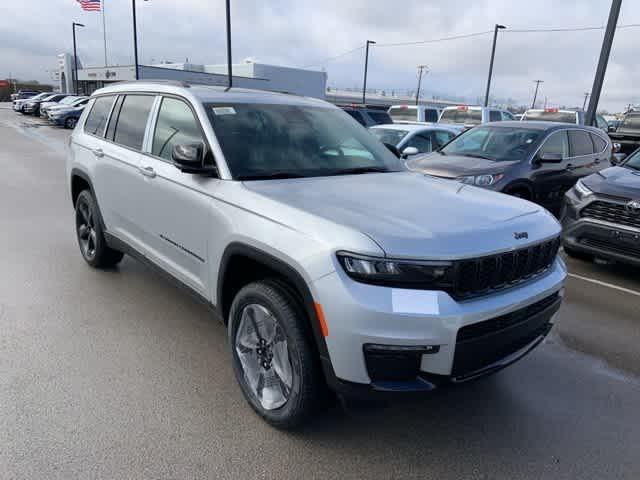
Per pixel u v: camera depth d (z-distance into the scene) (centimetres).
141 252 412
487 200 319
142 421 286
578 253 631
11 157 1467
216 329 403
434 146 1038
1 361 342
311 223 253
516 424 300
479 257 246
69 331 389
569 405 322
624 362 383
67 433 273
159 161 374
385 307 228
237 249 287
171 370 341
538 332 301
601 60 1435
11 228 676
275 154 345
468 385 255
